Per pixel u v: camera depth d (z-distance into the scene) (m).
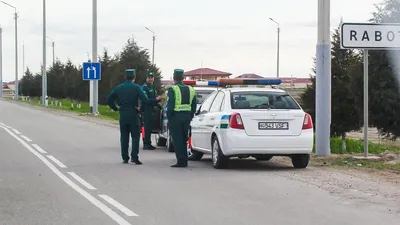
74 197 9.61
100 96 52.84
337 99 29.50
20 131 25.17
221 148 12.75
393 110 18.48
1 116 39.09
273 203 9.09
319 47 14.75
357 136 35.88
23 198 9.53
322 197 9.59
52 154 16.19
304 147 12.55
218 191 10.16
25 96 91.69
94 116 39.47
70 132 24.88
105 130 26.28
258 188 10.47
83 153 16.52
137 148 14.05
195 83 18.97
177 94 13.38
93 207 8.80
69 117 38.19
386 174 12.09
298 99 32.84
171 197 9.59
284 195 9.77
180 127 13.42
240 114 12.44
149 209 8.63
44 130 25.97
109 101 14.15
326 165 13.58
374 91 18.64
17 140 20.66
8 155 15.88
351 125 29.70
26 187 10.60
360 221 7.87
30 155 15.91
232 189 10.37
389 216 8.18
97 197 9.60
